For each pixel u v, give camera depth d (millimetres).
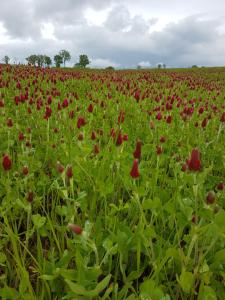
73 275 2219
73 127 5996
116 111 8484
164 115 7703
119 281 2770
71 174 3029
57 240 2809
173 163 4531
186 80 22500
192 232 2418
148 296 2049
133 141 6180
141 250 2760
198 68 67188
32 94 10867
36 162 4383
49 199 4074
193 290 2371
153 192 3576
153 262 2514
